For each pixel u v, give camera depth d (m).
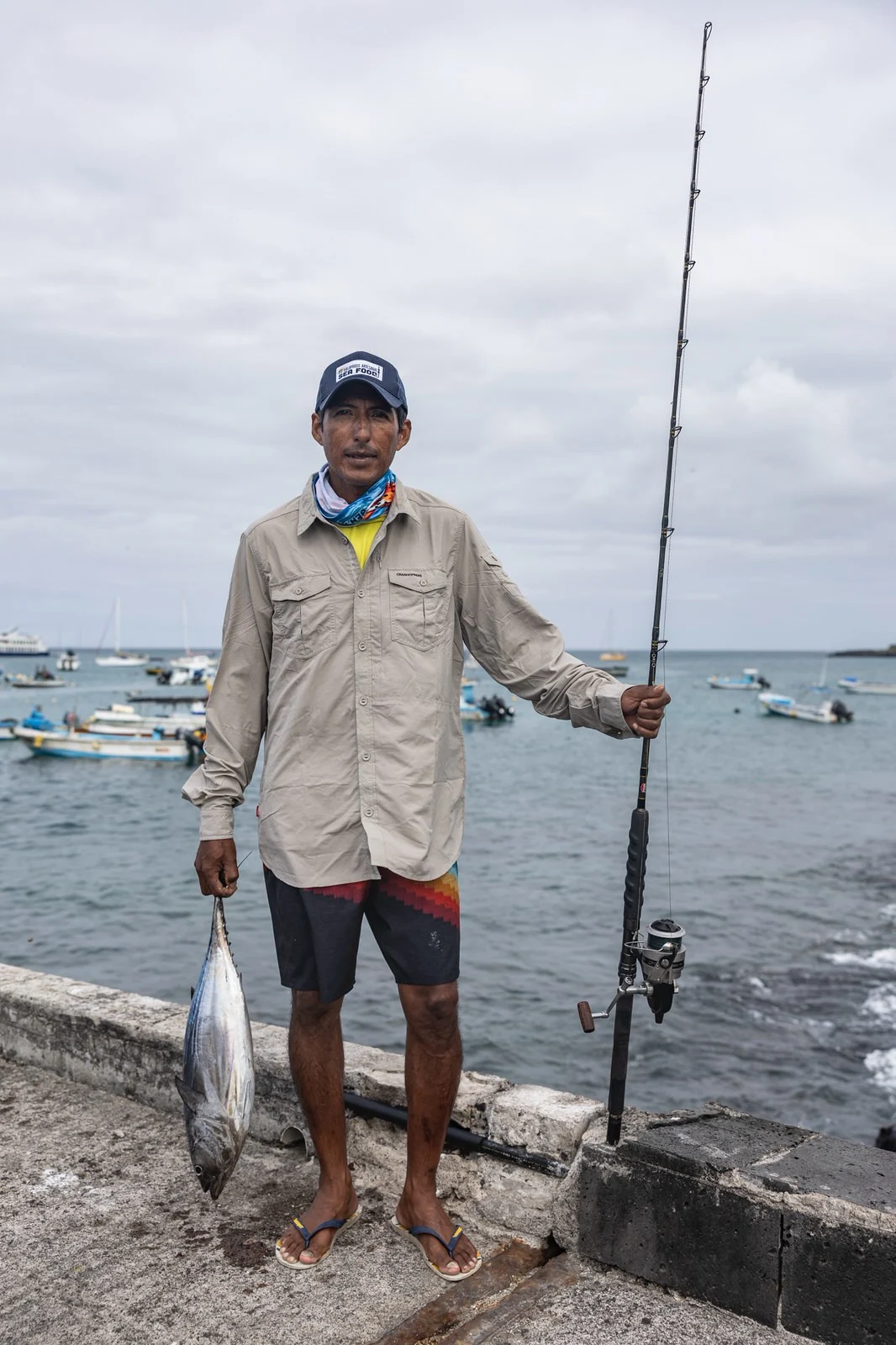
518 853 24.50
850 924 16.88
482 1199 2.84
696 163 2.52
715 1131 2.60
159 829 28.98
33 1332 2.36
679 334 2.52
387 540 2.55
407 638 2.54
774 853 24.14
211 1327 2.37
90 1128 3.48
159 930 17.27
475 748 60.47
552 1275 2.55
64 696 93.06
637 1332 2.30
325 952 2.53
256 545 2.62
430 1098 2.59
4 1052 4.12
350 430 2.48
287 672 2.58
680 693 132.88
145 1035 3.64
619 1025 2.54
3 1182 3.10
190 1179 3.10
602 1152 2.57
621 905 18.58
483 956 15.20
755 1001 12.74
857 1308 2.18
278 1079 3.27
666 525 2.48
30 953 15.86
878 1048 11.13
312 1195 2.99
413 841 2.49
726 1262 2.36
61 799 35.19
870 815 31.48
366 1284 2.53
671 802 34.59
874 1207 2.19
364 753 2.51
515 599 2.66
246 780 2.73
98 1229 2.81
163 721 52.78
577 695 2.57
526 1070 10.79
